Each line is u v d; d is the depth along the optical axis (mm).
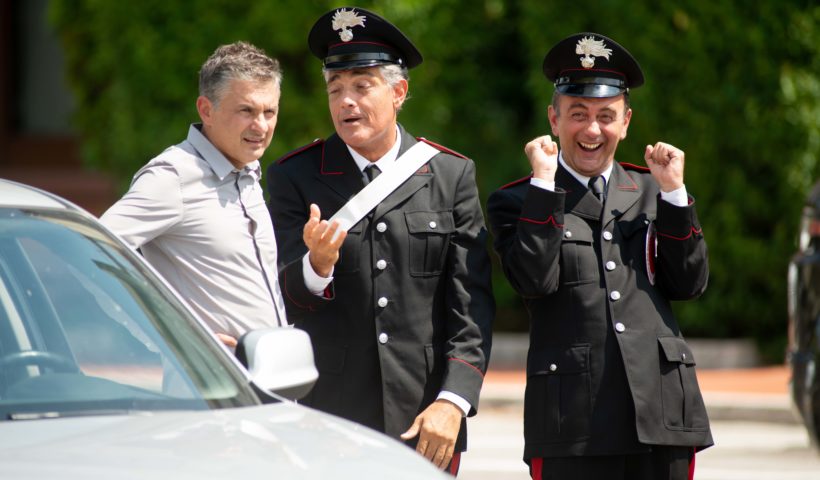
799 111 41875
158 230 14430
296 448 10297
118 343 11914
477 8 46156
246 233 14945
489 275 16188
